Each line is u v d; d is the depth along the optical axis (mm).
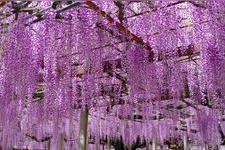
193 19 3965
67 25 4145
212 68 4180
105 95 5781
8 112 5250
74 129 7270
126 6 3980
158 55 4254
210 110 6883
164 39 4117
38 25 4336
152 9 4055
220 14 3770
